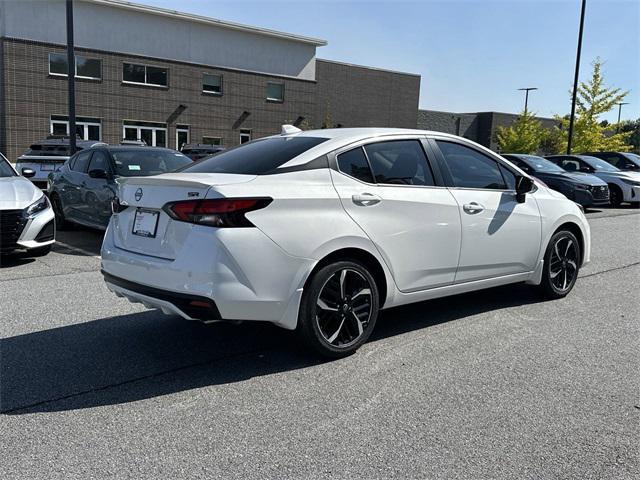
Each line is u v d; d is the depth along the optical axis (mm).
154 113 28312
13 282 6121
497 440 2869
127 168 8453
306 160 3867
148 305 3752
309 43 33656
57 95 25312
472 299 5570
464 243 4523
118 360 3904
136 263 3680
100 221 8375
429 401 3299
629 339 4422
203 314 3379
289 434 2906
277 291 3523
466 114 46406
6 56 23891
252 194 3451
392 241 4059
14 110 24281
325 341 3824
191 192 3457
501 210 4812
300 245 3586
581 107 29234
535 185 5383
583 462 2682
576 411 3199
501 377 3654
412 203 4172
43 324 4676
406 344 4254
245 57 31484
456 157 4680
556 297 5578
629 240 9844
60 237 9375
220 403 3260
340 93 38000
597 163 16844
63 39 25578
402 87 41125
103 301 5367
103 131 26828
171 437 2871
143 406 3217
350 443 2824
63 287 5902
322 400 3305
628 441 2879
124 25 27203
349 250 3896
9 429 2939
